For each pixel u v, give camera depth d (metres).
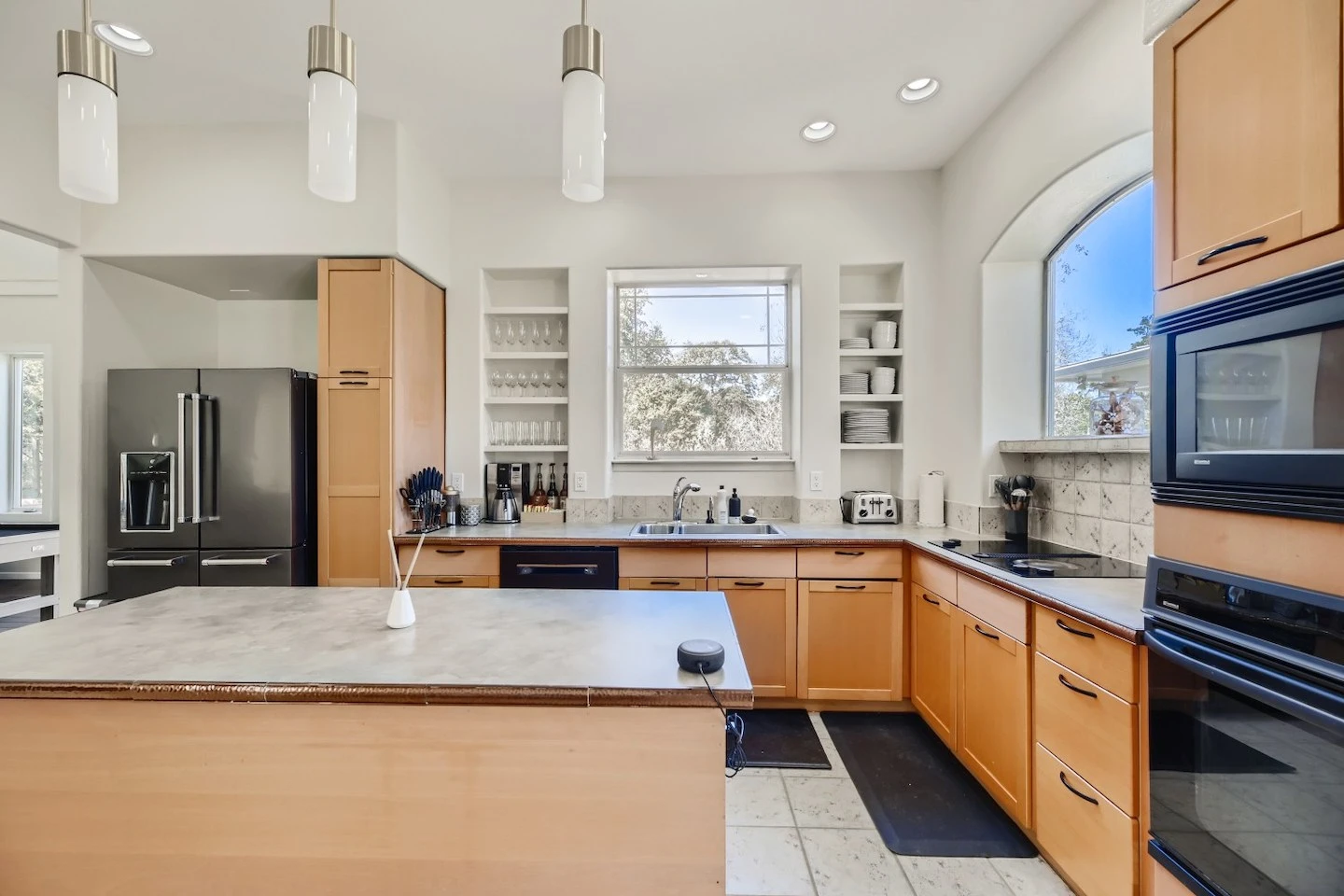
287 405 2.64
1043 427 2.65
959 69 2.24
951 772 2.17
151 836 1.08
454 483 3.22
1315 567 0.91
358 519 2.68
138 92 2.39
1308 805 0.92
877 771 2.18
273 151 2.64
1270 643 0.96
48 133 2.48
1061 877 1.62
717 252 3.17
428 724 1.07
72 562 2.62
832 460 3.17
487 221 3.22
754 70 2.24
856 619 2.66
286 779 1.08
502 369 3.40
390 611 1.36
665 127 2.66
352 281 2.67
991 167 2.58
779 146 2.84
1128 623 1.32
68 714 1.08
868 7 1.91
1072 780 1.51
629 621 1.42
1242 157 1.04
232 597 1.63
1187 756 1.16
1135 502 1.97
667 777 1.05
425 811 1.07
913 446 3.13
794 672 2.67
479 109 2.54
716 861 1.06
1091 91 1.95
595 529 2.95
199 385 2.61
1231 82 1.06
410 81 2.33
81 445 2.65
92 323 2.69
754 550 2.68
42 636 1.29
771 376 3.51
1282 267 0.97
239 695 1.04
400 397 2.74
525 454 3.44
